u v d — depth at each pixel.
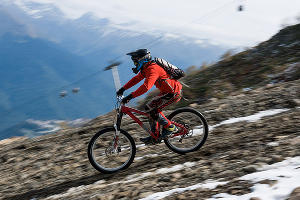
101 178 5.98
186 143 6.41
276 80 12.41
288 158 4.07
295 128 5.98
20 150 10.31
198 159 5.57
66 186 6.06
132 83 5.90
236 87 12.91
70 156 8.34
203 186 3.88
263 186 3.31
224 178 4.02
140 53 5.68
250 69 14.47
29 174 7.61
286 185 3.19
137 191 4.50
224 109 9.30
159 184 4.62
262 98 9.54
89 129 10.73
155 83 5.80
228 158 4.95
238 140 6.13
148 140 6.09
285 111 8.09
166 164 5.78
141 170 5.79
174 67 5.79
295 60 13.64
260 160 4.28
